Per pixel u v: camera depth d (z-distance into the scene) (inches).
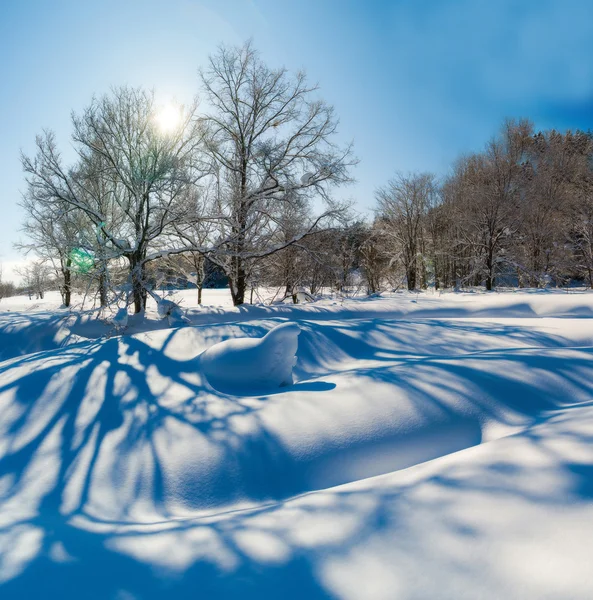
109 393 247.9
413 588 84.8
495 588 81.4
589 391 222.8
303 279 983.0
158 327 604.1
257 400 226.2
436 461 146.3
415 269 1455.5
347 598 84.4
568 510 100.3
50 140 584.1
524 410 198.8
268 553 103.7
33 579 99.3
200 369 275.6
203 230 780.0
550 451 131.7
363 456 175.6
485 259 1337.4
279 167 784.3
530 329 430.9
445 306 727.1
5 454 193.8
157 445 189.0
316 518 118.8
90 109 613.9
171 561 104.8
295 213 816.3
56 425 216.1
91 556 109.4
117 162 623.5
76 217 723.4
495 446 145.1
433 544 97.3
